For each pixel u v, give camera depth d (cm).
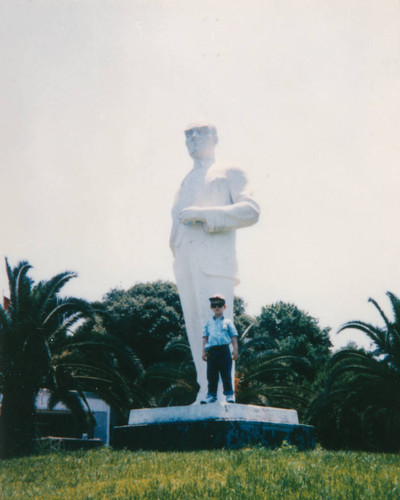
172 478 674
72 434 2677
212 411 999
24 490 687
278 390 2298
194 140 1276
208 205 1220
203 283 1193
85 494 631
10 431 1739
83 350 1833
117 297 3719
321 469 680
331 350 4138
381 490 563
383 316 1939
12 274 1791
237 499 553
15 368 1748
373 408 2048
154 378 2194
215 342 1013
